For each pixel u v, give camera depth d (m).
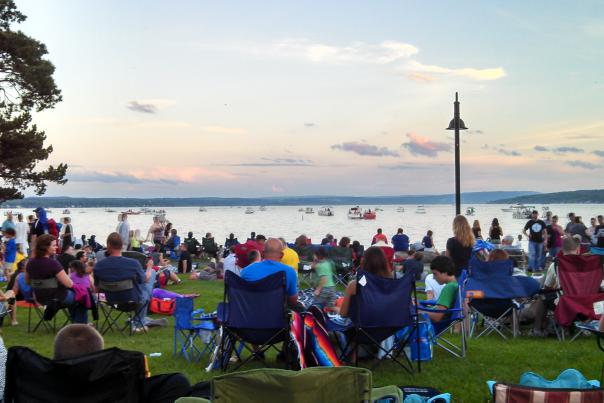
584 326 6.22
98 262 9.90
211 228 95.62
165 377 4.34
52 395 3.80
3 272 18.11
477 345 8.71
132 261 9.92
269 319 6.73
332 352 6.73
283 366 7.34
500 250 9.77
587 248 20.27
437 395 5.53
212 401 3.44
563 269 8.98
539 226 20.73
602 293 8.89
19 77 27.09
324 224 113.56
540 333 9.50
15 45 26.84
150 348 8.82
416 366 7.38
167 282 18.67
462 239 10.00
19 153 26.33
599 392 3.92
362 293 6.80
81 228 91.12
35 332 10.53
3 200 26.62
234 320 6.79
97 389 3.83
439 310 7.82
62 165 28.11
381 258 7.24
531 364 7.50
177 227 99.19
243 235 70.88
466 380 6.76
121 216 22.23
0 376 3.80
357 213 147.38
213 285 18.50
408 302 6.94
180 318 8.05
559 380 4.94
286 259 11.64
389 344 7.52
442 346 8.10
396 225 105.50
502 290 9.20
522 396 3.94
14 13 27.95
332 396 3.53
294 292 7.07
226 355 7.34
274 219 156.38
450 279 8.08
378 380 6.73
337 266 17.66
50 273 9.84
